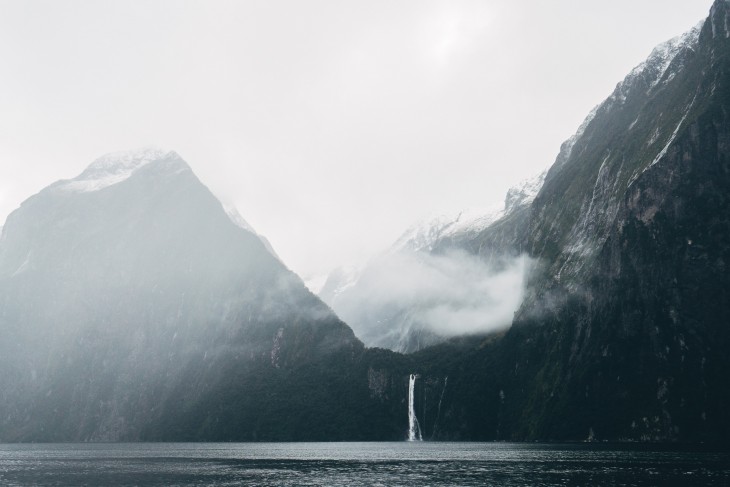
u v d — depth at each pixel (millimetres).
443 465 179875
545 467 165625
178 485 138500
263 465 187250
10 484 142250
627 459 182750
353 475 155625
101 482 144875
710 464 163750
